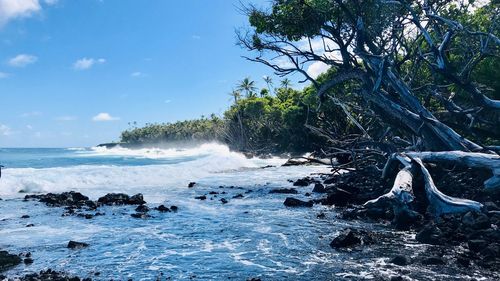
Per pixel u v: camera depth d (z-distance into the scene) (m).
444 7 21.84
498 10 19.48
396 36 21.39
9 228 13.97
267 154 71.50
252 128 88.75
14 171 31.39
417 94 25.53
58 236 12.77
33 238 12.49
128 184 27.70
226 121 104.94
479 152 15.54
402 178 14.26
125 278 8.67
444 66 16.12
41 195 21.80
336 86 31.98
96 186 26.61
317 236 12.12
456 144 16.39
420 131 18.08
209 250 10.95
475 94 15.81
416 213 12.69
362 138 24.38
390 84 20.08
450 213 12.43
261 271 8.98
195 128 147.12
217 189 24.83
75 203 19.25
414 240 11.09
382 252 9.98
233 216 15.88
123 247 11.38
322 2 23.17
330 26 23.69
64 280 8.26
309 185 25.42
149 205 18.97
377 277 8.20
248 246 11.26
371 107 23.36
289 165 43.97
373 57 20.28
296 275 8.59
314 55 24.19
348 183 21.69
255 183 27.81
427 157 16.06
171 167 35.56
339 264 9.23
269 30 25.22
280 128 73.56
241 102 95.94
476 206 11.69
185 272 9.07
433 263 8.85
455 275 8.07
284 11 24.62
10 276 8.69
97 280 8.53
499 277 7.91
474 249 9.51
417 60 22.39
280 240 11.80
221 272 9.01
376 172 20.19
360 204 17.33
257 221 14.72
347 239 10.77
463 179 15.44
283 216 15.48
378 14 21.16
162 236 12.70
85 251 10.97
